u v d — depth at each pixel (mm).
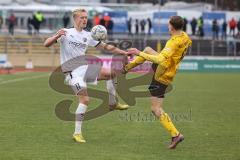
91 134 33500
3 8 144375
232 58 124750
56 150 27922
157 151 28109
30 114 43250
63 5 151750
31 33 131250
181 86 78875
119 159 25859
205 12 131625
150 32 125625
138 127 36625
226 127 37281
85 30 31891
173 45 28344
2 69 110562
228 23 131375
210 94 65562
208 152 27984
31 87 72062
